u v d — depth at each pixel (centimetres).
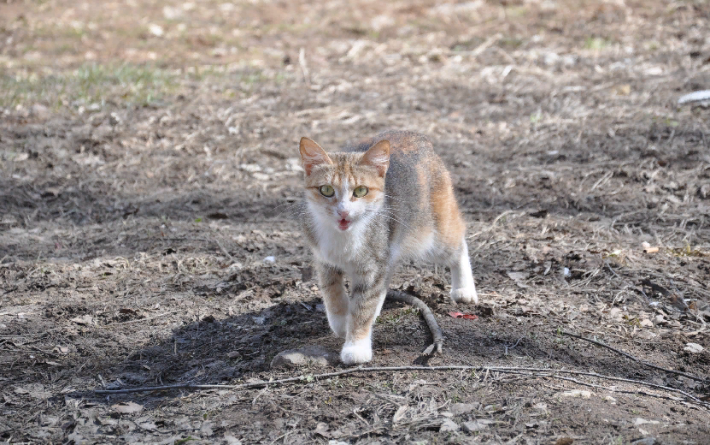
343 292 819
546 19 2445
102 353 823
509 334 817
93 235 1178
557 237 1101
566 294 932
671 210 1167
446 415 656
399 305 895
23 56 2220
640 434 611
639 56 1988
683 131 1446
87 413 702
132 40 2427
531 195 1273
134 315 906
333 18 2700
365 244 764
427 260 902
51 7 2797
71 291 979
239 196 1328
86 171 1398
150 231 1173
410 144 908
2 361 804
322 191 761
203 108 1708
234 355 802
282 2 2967
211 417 683
